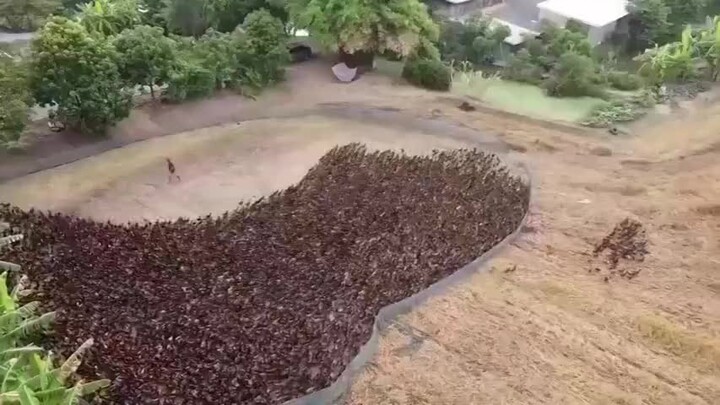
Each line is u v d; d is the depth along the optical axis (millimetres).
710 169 34219
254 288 26781
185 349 24156
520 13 48750
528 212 31719
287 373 23578
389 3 39875
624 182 33562
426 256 28703
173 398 22375
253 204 31453
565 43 42750
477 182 32875
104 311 25344
